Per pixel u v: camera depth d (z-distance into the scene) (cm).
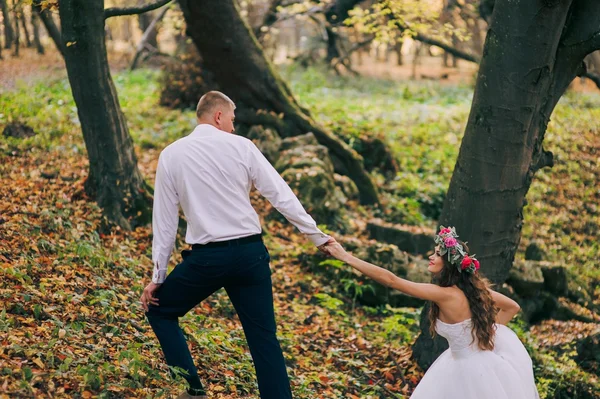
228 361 511
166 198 394
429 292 419
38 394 358
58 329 435
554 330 876
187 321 557
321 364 603
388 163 1307
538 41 563
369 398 550
